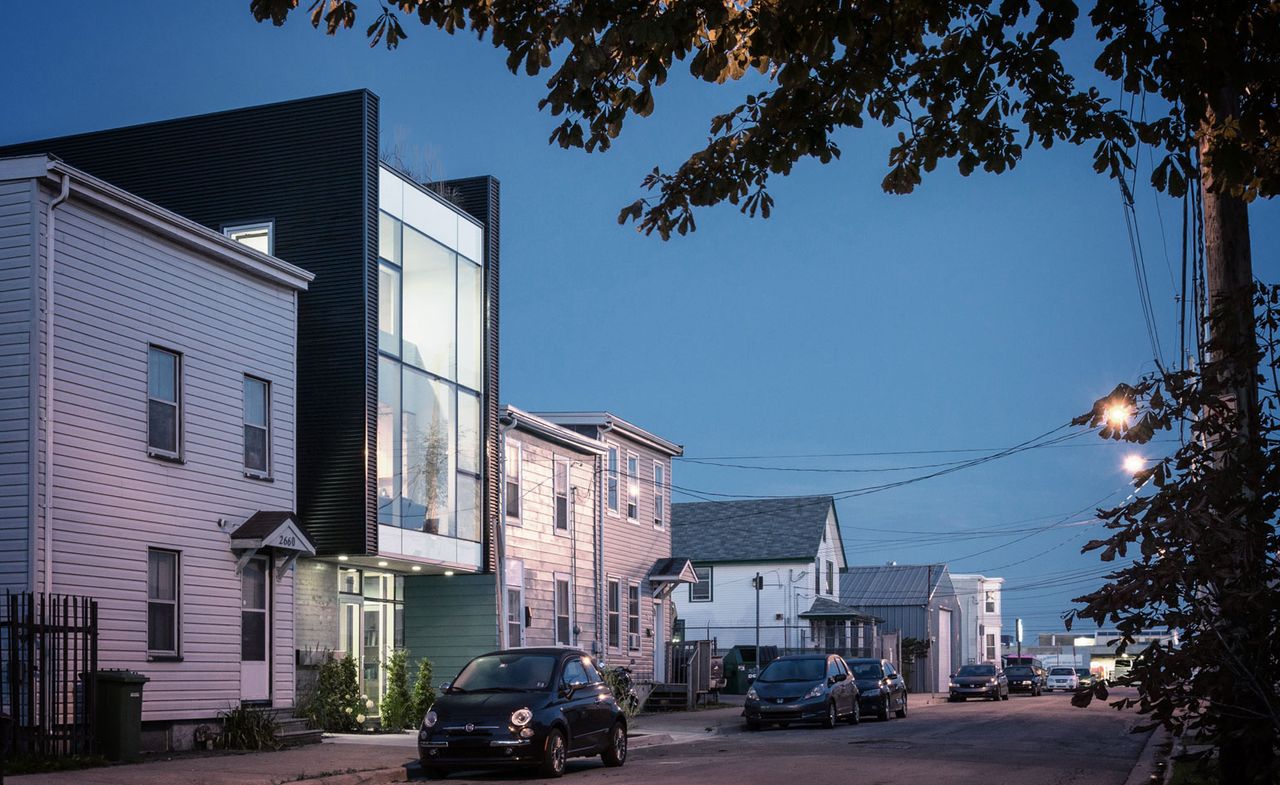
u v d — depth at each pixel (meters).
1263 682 8.46
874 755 21.41
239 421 22.11
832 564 63.22
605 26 9.66
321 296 24.77
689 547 60.66
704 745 24.58
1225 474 8.52
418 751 19.52
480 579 30.09
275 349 23.25
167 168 26.17
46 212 18.19
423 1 10.23
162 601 20.06
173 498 20.34
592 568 36.28
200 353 21.23
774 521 61.16
